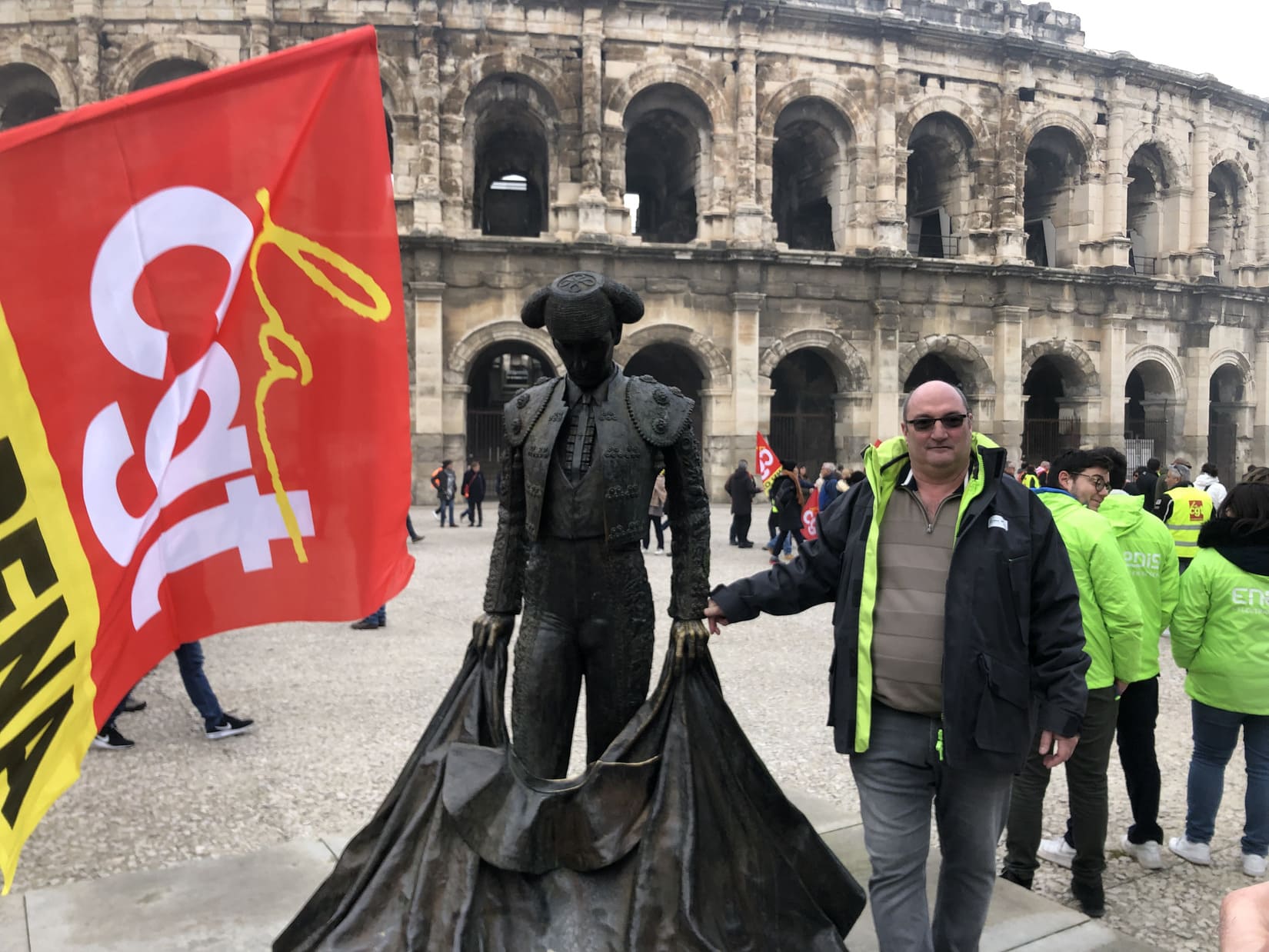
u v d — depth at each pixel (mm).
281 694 10203
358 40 4520
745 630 14102
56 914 5020
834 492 20906
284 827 6605
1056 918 5141
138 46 30234
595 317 4027
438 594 16609
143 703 9789
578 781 4031
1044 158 39594
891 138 34969
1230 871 6191
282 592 4488
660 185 40031
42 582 3484
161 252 4000
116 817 6789
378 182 4625
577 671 4336
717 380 33750
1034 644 4047
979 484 4055
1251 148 42312
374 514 4668
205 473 4250
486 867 3840
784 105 34250
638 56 33062
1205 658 6145
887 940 3996
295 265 4430
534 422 4309
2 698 3316
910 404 4062
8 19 30125
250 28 30547
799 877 4152
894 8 34844
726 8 33250
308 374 4500
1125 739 6301
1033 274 36250
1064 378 39094
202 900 5180
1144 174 40438
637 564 4301
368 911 3861
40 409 3557
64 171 3686
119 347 3824
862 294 35031
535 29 32250
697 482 4387
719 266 33625
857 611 4117
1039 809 5707
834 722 4184
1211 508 14203
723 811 4066
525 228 42625
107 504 3768
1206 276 39531
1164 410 39875
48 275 3635
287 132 4348
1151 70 38125
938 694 3990
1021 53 36406
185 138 4051
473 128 32656
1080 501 6480
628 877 3885
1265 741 6086
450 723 4273
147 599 4000
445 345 31844
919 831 4074
